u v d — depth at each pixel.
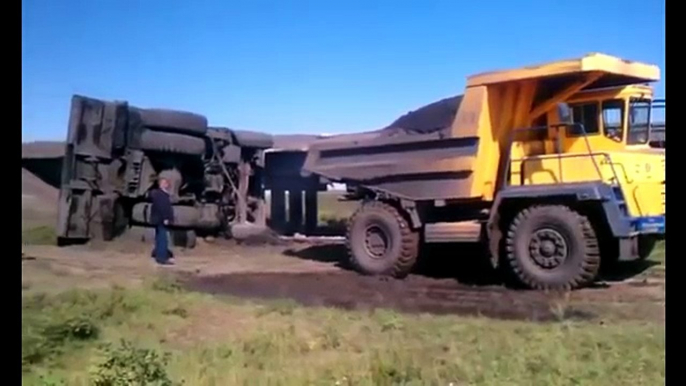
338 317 9.53
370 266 14.69
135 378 6.54
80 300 10.08
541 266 12.42
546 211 12.38
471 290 12.59
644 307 10.29
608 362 6.89
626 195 12.31
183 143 19.64
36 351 7.50
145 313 9.67
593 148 13.02
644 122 13.04
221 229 20.97
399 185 14.61
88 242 18.45
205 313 9.81
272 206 22.67
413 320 9.30
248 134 21.69
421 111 14.51
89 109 18.33
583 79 12.98
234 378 6.69
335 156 15.52
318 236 22.66
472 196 13.72
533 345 7.67
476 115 13.63
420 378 6.66
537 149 13.41
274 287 13.01
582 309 10.23
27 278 12.78
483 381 6.48
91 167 18.42
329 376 6.79
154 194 16.45
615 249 12.61
